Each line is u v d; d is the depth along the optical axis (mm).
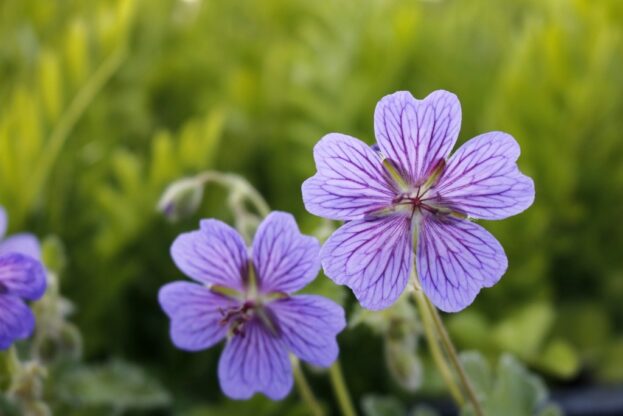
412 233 215
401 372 262
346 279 210
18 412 270
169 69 427
